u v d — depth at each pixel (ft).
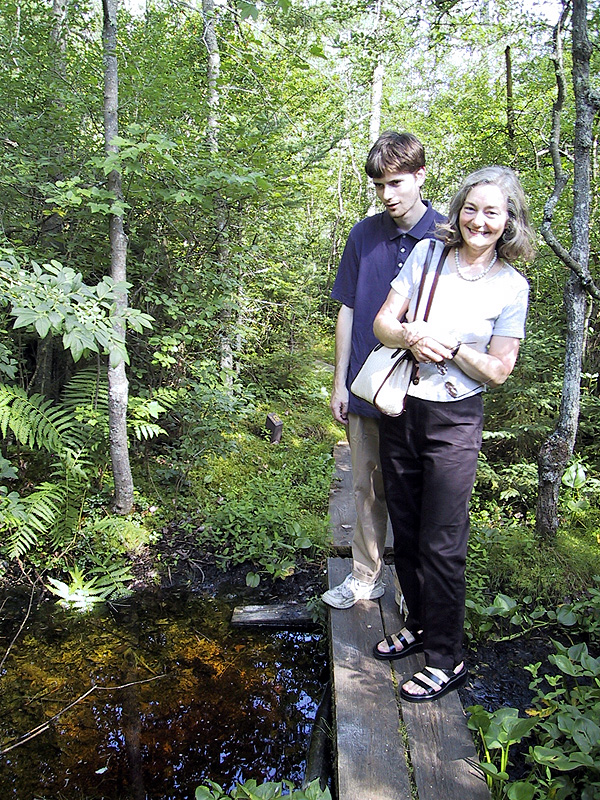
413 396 6.43
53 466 12.82
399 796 5.77
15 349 14.32
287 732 8.18
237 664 9.59
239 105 15.90
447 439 6.36
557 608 9.66
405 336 6.17
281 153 17.37
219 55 16.44
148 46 13.64
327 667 9.51
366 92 38.17
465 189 5.98
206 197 12.71
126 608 11.01
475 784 5.91
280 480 14.74
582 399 15.19
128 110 13.01
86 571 11.76
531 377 15.70
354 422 7.98
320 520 12.70
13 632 10.25
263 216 17.61
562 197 17.80
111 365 9.46
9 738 7.93
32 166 13.24
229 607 11.09
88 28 15.75
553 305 18.03
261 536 12.23
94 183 12.70
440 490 6.38
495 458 15.55
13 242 12.82
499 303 6.18
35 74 14.20
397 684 7.27
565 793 5.90
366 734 6.51
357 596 8.86
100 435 13.28
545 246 16.99
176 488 14.11
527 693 8.22
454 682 7.00
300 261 24.76
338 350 8.21
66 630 10.37
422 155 7.03
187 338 14.34
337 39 25.57
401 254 7.49
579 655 7.22
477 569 10.47
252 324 21.72
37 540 11.75
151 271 14.75
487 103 25.73
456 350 6.03
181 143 12.95
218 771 7.52
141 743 7.92
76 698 8.74
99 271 14.93
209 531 12.73
